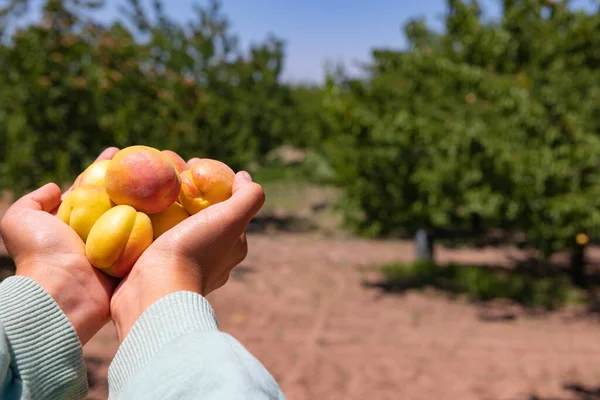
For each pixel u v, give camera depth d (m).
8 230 1.29
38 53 9.09
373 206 9.78
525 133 8.76
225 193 1.53
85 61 9.62
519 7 9.45
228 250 1.17
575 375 6.45
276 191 21.97
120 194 1.38
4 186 9.09
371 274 11.00
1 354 0.92
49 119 9.16
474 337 7.74
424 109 9.62
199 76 13.59
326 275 10.78
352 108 9.43
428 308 9.05
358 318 8.41
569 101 8.79
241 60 15.86
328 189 22.48
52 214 1.47
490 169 8.71
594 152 8.38
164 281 1.06
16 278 1.11
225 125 13.46
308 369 6.47
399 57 10.18
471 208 8.70
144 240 1.29
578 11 9.25
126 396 0.81
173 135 11.26
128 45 10.39
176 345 0.83
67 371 1.05
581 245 10.53
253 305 8.75
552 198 8.53
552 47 9.20
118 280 1.28
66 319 1.08
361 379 6.25
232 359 0.78
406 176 9.51
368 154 9.45
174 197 1.45
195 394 0.75
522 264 12.48
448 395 5.90
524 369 6.60
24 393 0.95
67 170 9.16
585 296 10.08
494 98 9.09
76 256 1.25
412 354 7.02
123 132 9.57
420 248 12.02
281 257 12.15
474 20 9.76
